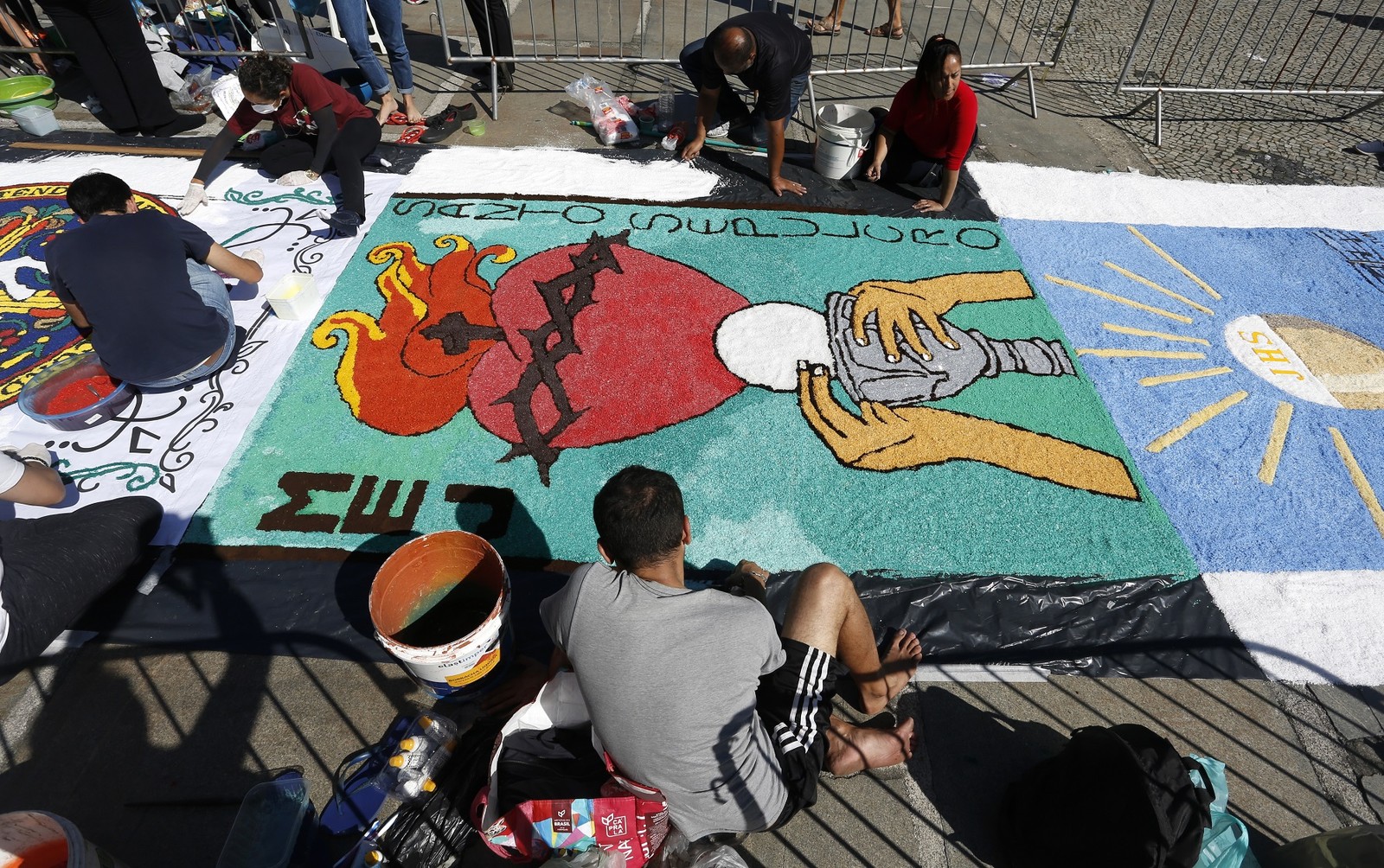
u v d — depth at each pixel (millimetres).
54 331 3918
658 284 4211
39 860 1829
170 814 2281
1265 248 4688
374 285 4141
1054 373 3799
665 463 3287
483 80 6121
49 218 4578
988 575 2945
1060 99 6363
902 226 4730
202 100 5598
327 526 3012
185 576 2838
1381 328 4156
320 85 4371
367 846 2184
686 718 1831
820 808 2352
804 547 3010
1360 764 2494
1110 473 3334
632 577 1960
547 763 2160
